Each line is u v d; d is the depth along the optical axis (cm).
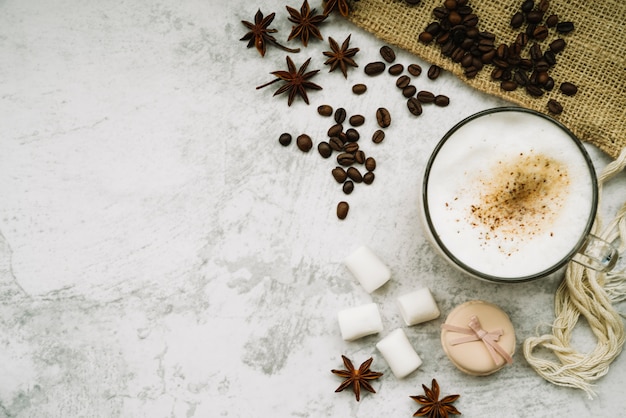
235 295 54
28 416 55
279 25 55
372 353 54
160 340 55
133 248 55
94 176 55
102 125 55
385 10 54
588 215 49
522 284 53
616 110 53
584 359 52
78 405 55
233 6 55
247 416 54
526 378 53
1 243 55
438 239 48
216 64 55
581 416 53
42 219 55
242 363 54
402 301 52
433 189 50
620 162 52
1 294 55
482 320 52
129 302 55
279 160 54
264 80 54
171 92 55
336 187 54
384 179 54
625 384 53
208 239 54
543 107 53
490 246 50
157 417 54
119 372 55
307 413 54
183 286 55
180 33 55
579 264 52
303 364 54
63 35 55
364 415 54
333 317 54
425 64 54
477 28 53
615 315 52
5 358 55
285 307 54
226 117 55
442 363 54
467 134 49
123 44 55
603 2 52
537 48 53
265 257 54
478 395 54
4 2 55
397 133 54
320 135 54
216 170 54
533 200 50
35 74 55
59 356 55
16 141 55
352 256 53
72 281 55
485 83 53
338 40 54
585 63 53
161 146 55
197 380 54
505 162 49
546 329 54
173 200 55
